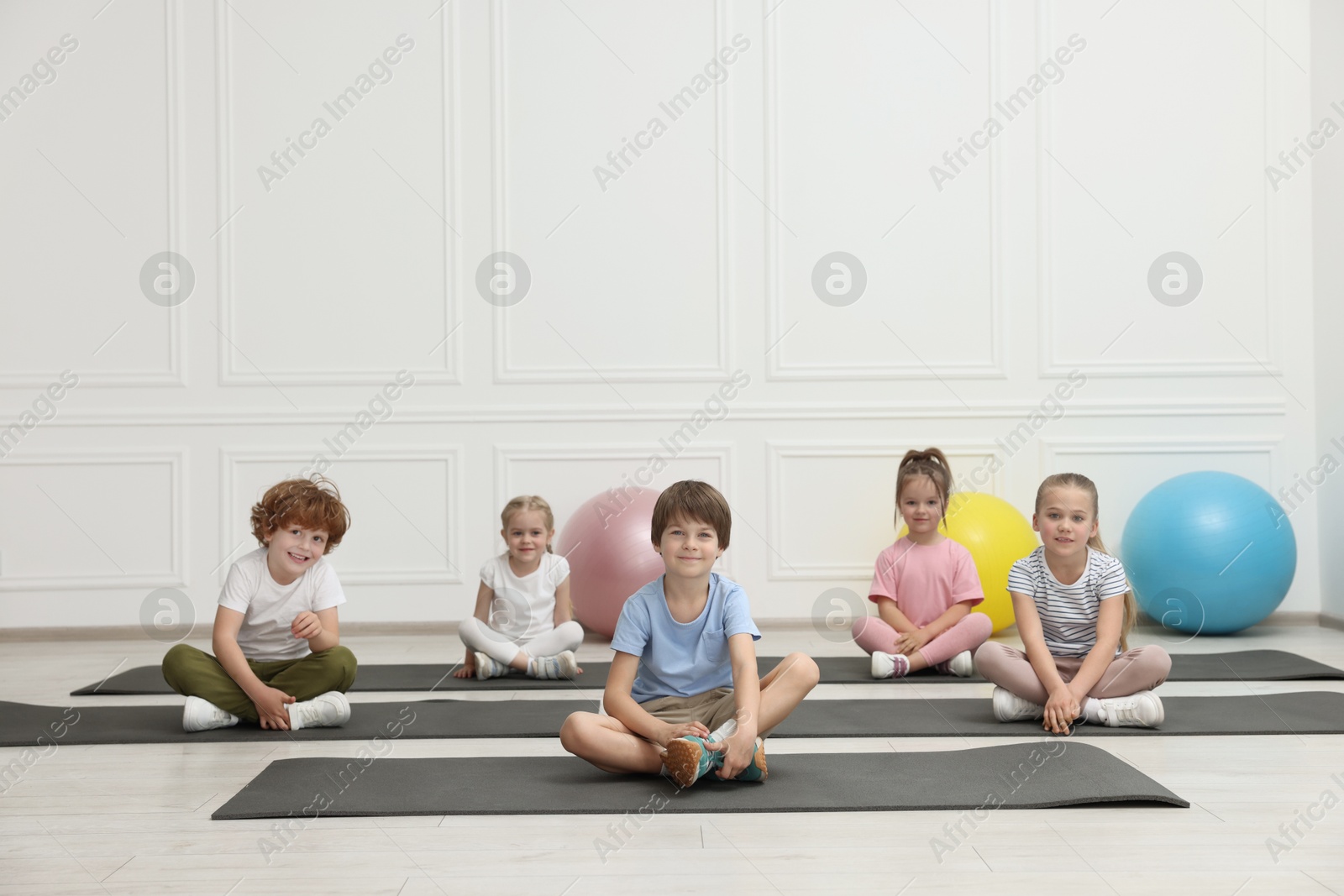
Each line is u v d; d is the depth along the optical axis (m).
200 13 4.34
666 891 1.46
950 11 4.44
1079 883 1.47
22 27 4.29
